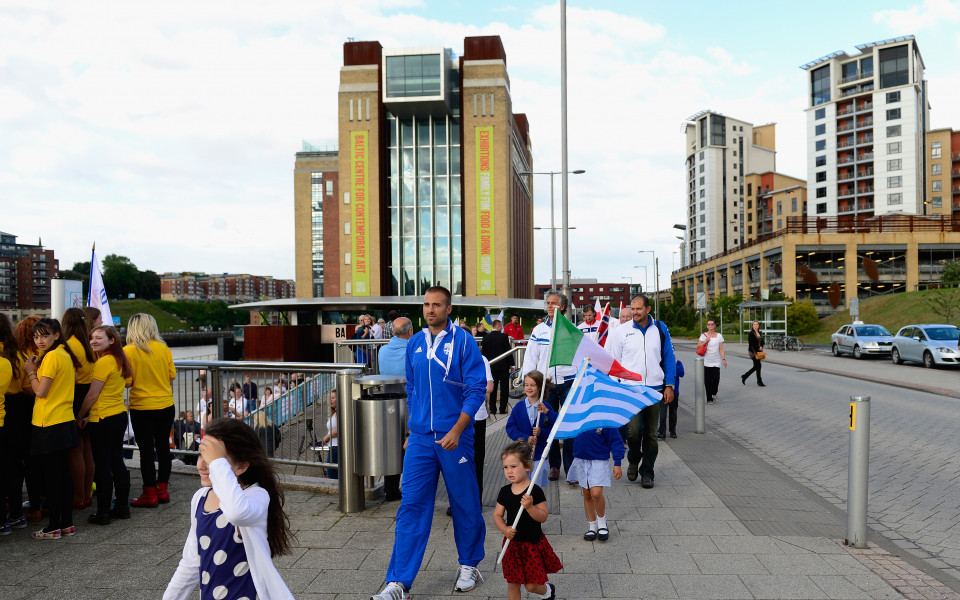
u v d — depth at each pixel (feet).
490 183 174.60
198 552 8.38
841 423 37.86
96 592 13.58
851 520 16.79
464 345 14.33
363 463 18.86
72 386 17.29
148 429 19.81
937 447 30.40
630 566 15.21
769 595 13.51
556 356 15.90
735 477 24.70
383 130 176.96
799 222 203.31
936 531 18.60
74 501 19.83
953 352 75.15
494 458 27.12
